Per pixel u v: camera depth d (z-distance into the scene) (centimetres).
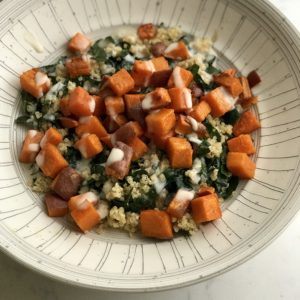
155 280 18
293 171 21
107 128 23
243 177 23
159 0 25
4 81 23
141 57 25
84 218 21
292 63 23
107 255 20
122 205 22
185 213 22
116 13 25
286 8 27
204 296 22
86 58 24
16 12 23
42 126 23
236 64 25
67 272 18
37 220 21
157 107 22
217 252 20
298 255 23
